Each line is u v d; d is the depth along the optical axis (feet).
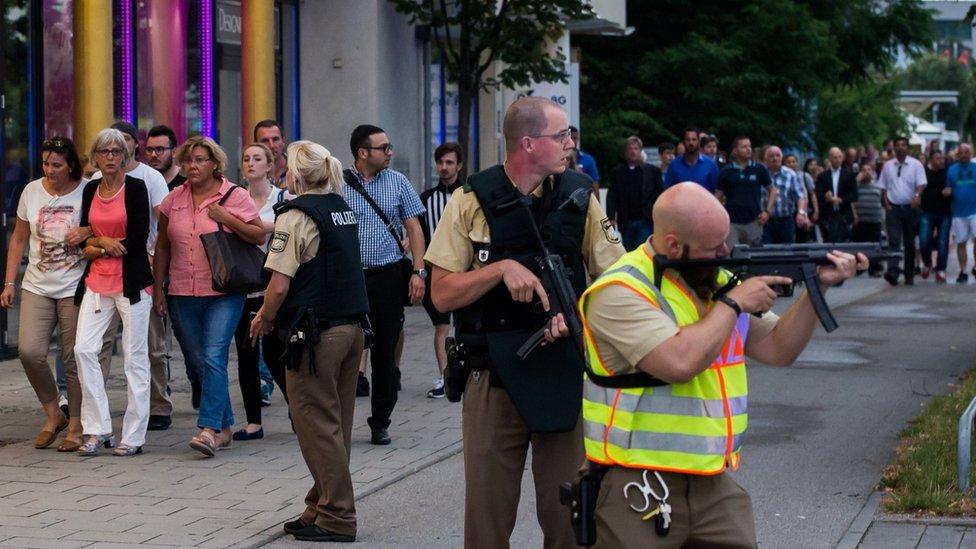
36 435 44.55
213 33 74.18
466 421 25.35
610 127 152.87
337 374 32.42
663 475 20.20
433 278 24.94
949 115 426.92
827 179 103.35
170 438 44.06
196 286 41.01
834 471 39.47
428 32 90.02
